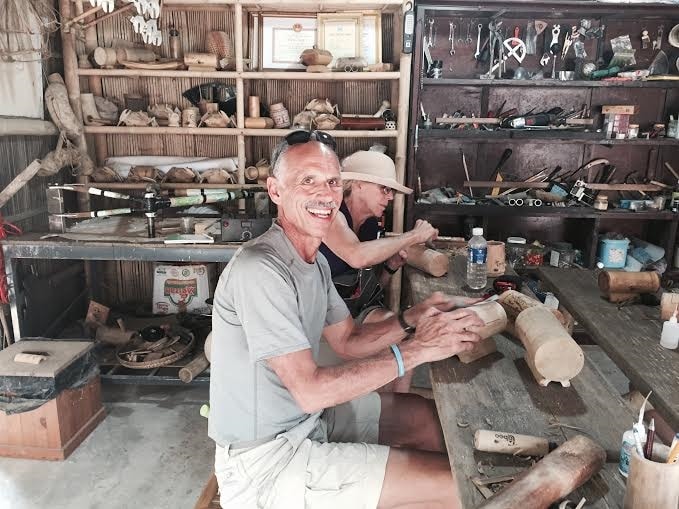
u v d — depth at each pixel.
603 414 1.36
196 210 3.74
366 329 1.80
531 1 3.59
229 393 1.46
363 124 3.75
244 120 3.74
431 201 3.96
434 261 2.49
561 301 2.30
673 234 4.14
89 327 3.42
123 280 4.22
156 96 3.98
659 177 4.32
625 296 2.16
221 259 2.89
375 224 2.51
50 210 3.01
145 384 3.17
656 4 3.65
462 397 1.44
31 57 3.31
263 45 3.83
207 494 1.85
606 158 4.29
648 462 0.97
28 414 2.44
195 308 3.62
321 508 1.41
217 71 3.66
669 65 4.15
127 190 3.94
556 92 4.18
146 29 3.37
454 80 3.81
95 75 3.69
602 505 1.04
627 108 3.97
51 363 2.46
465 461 1.18
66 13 3.52
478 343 1.65
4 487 2.29
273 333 1.35
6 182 3.11
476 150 4.24
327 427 1.71
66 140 3.57
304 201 1.44
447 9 3.69
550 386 1.50
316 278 1.56
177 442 2.63
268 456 1.43
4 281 2.91
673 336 1.73
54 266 3.66
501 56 3.93
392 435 1.79
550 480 1.03
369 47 3.81
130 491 2.28
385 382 1.41
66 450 2.49
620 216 4.02
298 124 3.76
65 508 2.18
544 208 3.97
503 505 0.97
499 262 2.48
